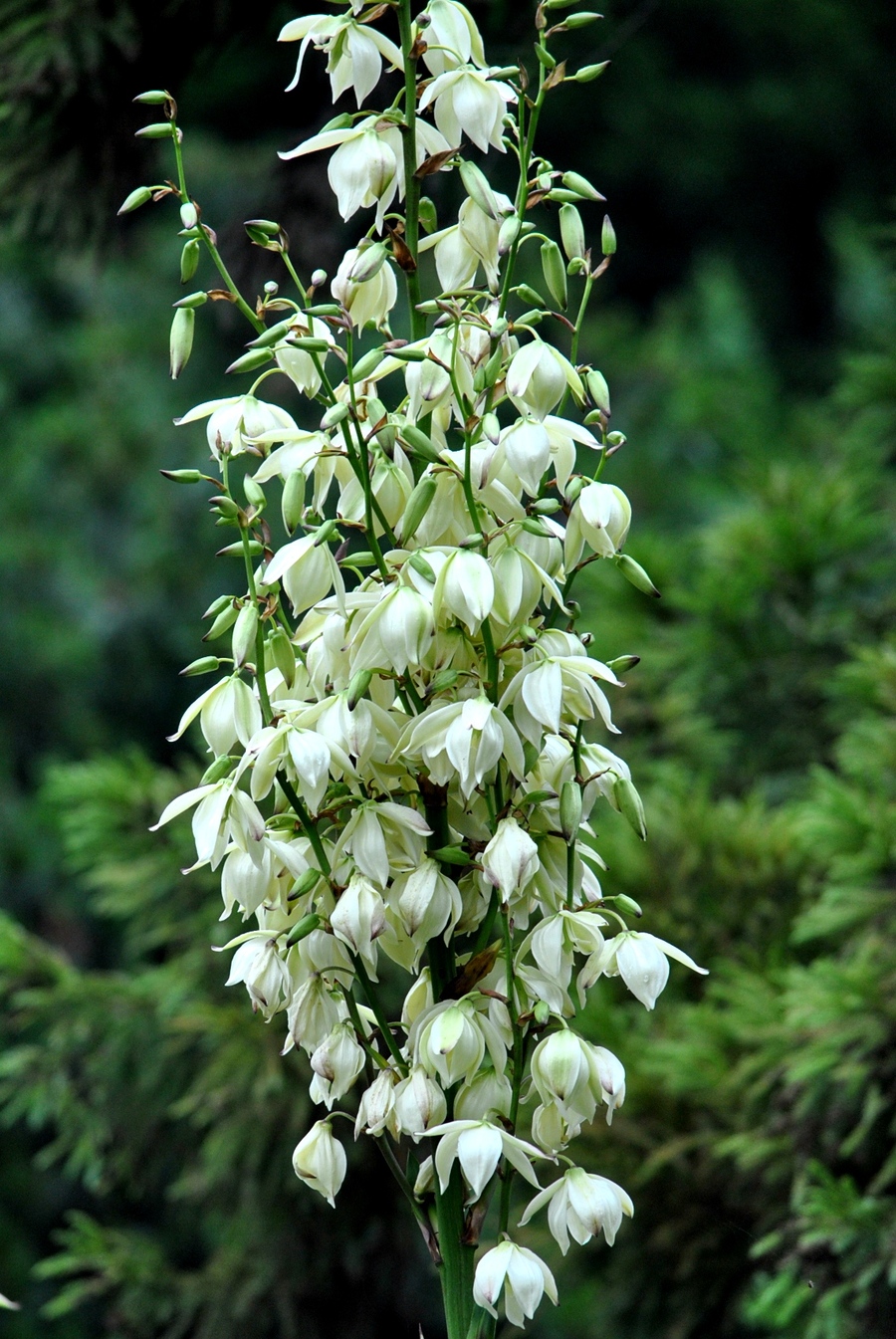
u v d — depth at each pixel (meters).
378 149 2.88
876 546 5.10
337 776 2.87
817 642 4.95
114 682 9.59
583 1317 4.89
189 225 2.87
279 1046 4.30
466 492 2.83
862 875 3.62
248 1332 4.68
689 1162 3.85
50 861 8.91
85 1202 8.45
